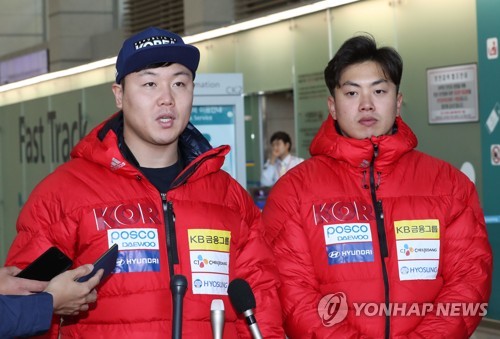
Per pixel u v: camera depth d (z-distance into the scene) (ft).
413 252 10.61
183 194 9.26
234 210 9.59
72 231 8.96
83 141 9.36
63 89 58.65
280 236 10.76
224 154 9.45
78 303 8.25
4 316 7.81
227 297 9.20
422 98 28.14
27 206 9.13
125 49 9.12
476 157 26.03
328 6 32.12
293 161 35.37
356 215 10.66
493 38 25.18
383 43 29.84
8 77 69.92
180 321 7.97
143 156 9.34
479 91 25.84
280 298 10.53
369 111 10.78
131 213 9.02
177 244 9.09
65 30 58.80
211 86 24.03
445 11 27.14
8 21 76.02
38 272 8.37
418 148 28.37
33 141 44.86
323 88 33.40
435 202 10.78
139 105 9.04
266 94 37.78
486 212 25.45
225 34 39.50
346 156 10.73
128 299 8.82
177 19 47.09
